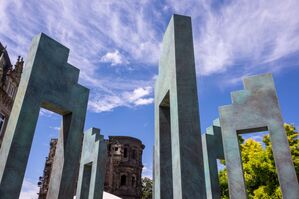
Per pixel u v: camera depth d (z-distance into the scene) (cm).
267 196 1742
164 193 777
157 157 851
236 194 935
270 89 1035
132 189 4603
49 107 920
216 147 1341
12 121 789
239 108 1050
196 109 691
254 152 2036
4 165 717
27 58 902
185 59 753
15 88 3039
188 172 622
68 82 972
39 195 4084
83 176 1562
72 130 947
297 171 1812
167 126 882
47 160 4403
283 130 954
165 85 828
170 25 837
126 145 4947
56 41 965
